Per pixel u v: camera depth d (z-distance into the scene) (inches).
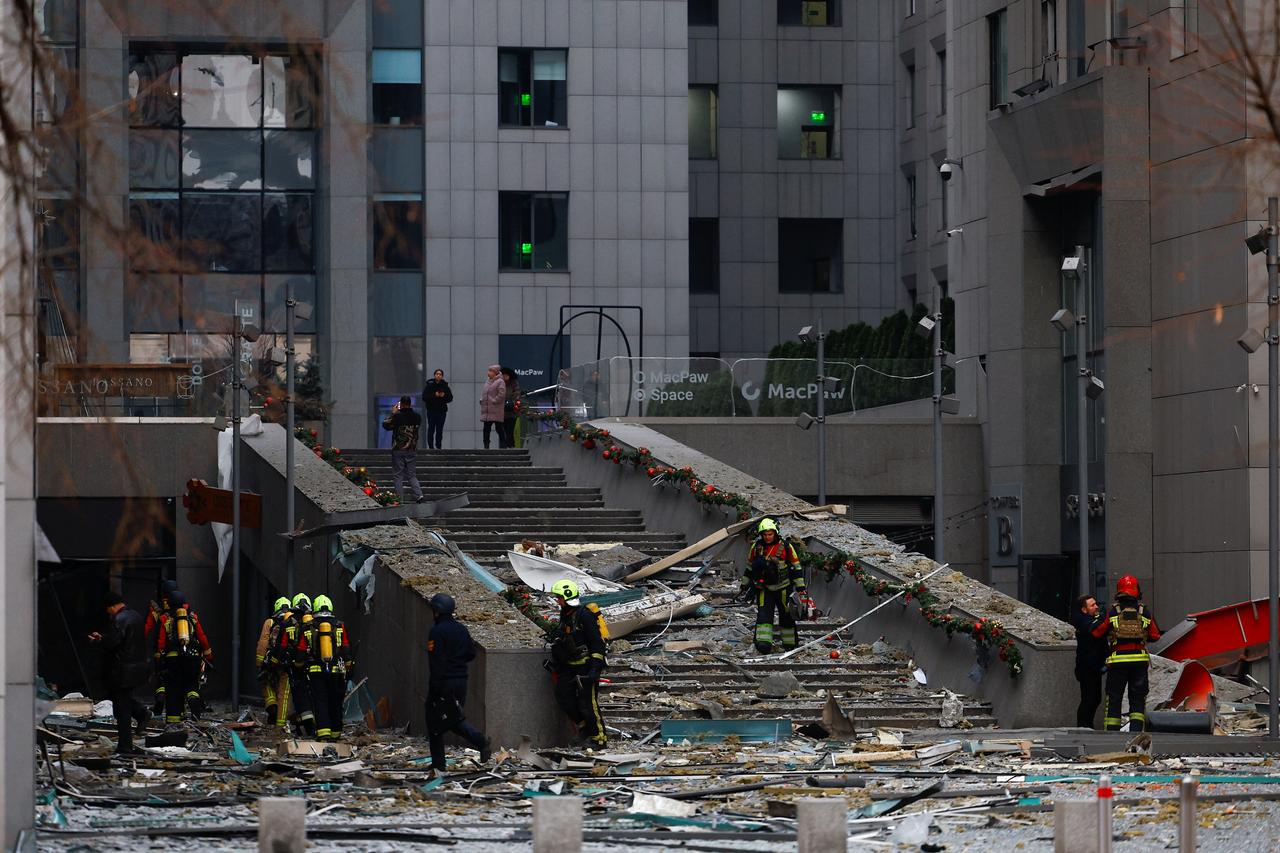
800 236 6131.9
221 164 4845.0
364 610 2507.4
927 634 2356.1
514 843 1267.2
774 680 2241.6
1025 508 3747.5
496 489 3326.8
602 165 5152.6
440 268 5024.6
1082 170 3548.2
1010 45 3806.6
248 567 3479.3
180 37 2603.3
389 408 4982.8
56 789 1562.5
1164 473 3356.3
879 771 1753.2
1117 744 1889.8
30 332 978.1
